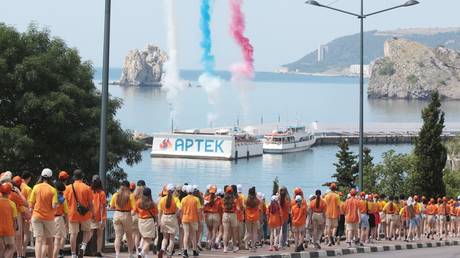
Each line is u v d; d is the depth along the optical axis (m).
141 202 34.56
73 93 60.69
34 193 30.98
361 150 64.38
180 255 39.50
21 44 61.41
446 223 62.75
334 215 47.78
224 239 41.84
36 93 60.22
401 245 51.72
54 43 62.53
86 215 33.28
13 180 32.59
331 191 48.09
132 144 65.12
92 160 60.38
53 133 60.75
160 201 36.56
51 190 30.98
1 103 60.22
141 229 34.66
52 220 31.06
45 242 31.12
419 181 86.50
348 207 48.66
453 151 118.06
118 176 64.31
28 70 59.47
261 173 193.62
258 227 46.00
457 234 66.44
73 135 60.19
